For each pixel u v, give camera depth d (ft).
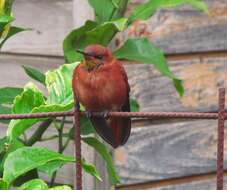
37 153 12.57
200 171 21.79
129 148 20.49
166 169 21.22
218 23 21.36
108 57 13.65
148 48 17.35
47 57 20.67
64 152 20.27
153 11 16.62
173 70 20.99
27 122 13.26
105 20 17.08
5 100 16.88
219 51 21.62
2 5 14.70
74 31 16.61
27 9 20.72
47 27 20.48
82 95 13.51
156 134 20.93
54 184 20.65
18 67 21.22
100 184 20.03
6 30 14.99
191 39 20.99
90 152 19.71
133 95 20.27
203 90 21.47
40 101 13.28
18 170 12.30
